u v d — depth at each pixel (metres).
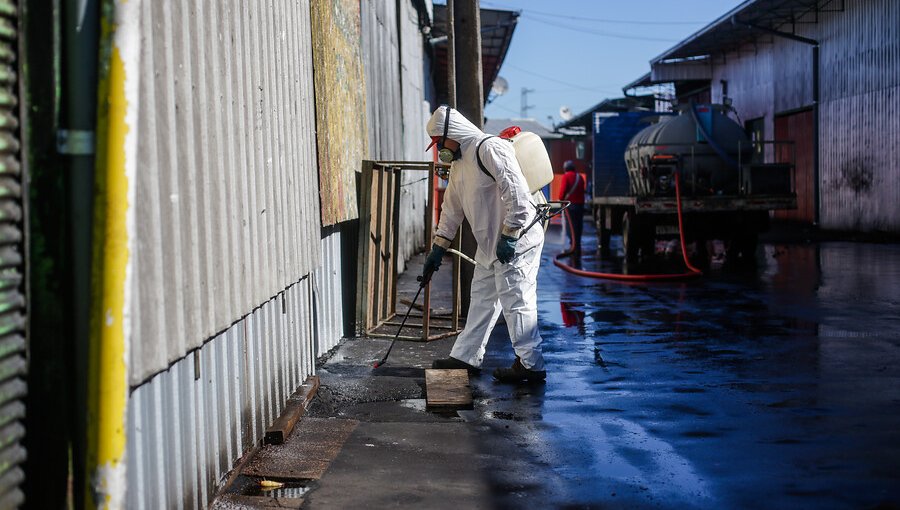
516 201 5.68
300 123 5.45
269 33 4.66
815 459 4.25
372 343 7.61
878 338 7.60
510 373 6.11
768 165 15.19
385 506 3.69
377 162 7.83
